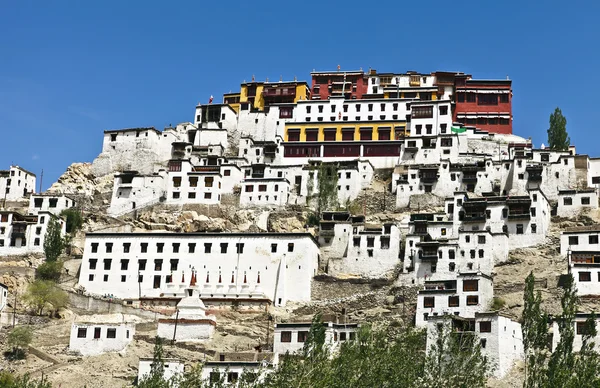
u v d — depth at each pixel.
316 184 190.62
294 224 179.25
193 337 144.38
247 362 122.50
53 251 174.12
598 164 181.88
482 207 168.38
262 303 160.25
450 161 195.00
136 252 170.25
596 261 151.50
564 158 181.00
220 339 144.50
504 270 155.88
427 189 185.88
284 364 98.69
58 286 162.88
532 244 163.50
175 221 184.75
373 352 102.38
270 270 165.00
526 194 179.88
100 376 132.50
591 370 96.88
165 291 166.75
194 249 168.88
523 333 109.06
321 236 172.38
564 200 172.25
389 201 186.50
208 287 165.62
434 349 106.12
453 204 172.62
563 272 150.00
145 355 138.88
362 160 194.88
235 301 161.50
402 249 168.38
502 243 160.12
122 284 168.75
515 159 182.88
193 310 147.00
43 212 181.00
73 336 142.75
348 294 160.75
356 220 175.25
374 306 153.25
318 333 109.44
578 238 157.38
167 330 145.12
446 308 141.00
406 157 198.00
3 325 149.25
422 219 174.25
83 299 160.25
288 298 162.75
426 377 101.62
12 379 123.81
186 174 191.38
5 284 161.38
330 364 98.75
